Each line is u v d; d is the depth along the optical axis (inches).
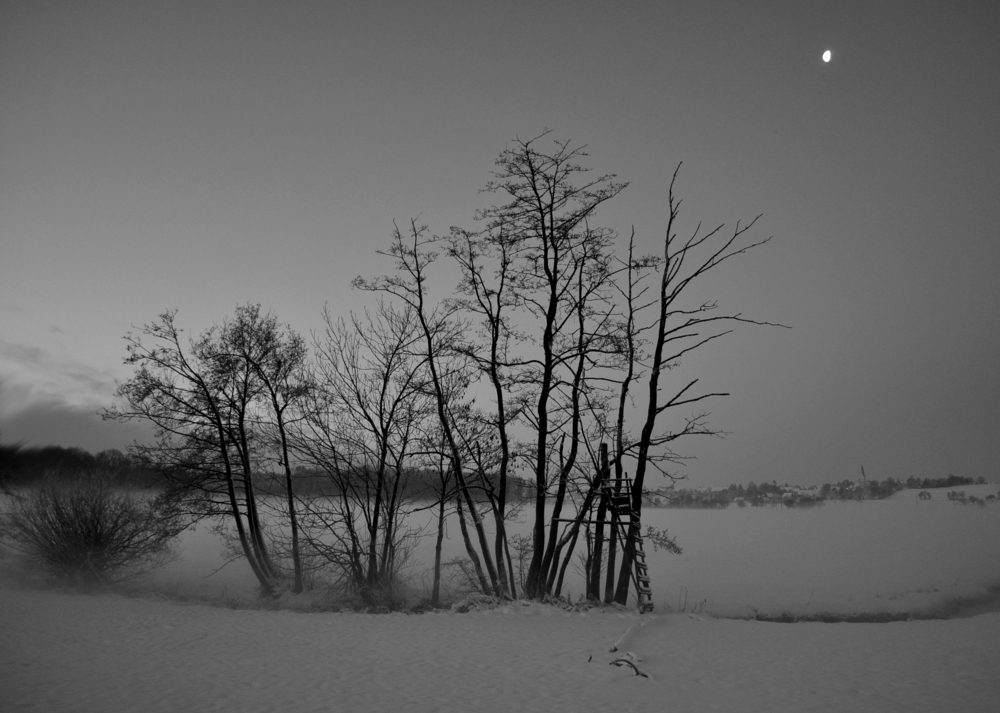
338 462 1187.9
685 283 1028.5
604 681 518.9
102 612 888.9
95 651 617.9
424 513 1195.3
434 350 1139.9
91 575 1257.4
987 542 3161.9
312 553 1183.6
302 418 1222.3
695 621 846.5
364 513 1171.9
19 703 434.9
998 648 674.2
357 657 605.9
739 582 1766.7
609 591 1013.8
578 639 702.5
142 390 1255.5
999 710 441.4
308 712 424.2
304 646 660.7
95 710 421.7
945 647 681.0
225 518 1326.3
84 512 1247.5
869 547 2979.8
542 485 1045.2
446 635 725.9
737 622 856.9
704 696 476.7
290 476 1241.4
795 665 585.6
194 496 1293.1
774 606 1330.0
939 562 2258.9
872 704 456.4
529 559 1099.3
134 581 1333.7
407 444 1172.5
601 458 1029.2
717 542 3361.2
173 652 621.0
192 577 1433.3
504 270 1094.4
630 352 1059.9
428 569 1258.6
